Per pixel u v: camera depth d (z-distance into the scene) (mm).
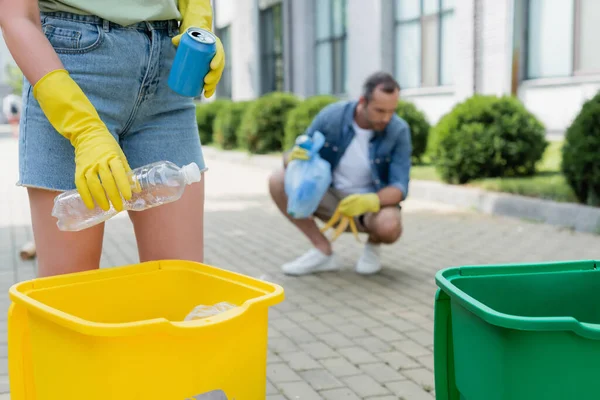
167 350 1369
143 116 2006
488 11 10875
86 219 1756
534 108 10555
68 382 1440
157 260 1962
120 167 1582
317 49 17312
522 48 10680
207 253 5570
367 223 4445
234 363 1476
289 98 14227
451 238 5926
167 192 1685
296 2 17703
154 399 1372
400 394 2783
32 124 1848
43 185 1836
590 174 6152
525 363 1445
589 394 1451
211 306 1667
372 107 4117
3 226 6938
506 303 1888
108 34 1878
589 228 6027
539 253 5289
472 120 8203
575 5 9883
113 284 1794
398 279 4590
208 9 2090
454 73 11836
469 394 1696
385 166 4426
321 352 3270
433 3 12570
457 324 1742
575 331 1397
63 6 1860
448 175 8242
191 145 2104
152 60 1943
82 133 1670
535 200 6684
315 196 4152
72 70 1862
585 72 9844
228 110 16125
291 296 4223
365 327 3621
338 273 4777
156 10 1937
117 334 1292
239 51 22016
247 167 12953
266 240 6086
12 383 1606
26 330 1598
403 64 13633
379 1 13641
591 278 1932
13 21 1751
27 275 4793
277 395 2787
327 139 4418
